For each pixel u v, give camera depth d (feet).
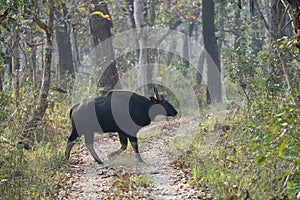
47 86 47.70
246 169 33.01
